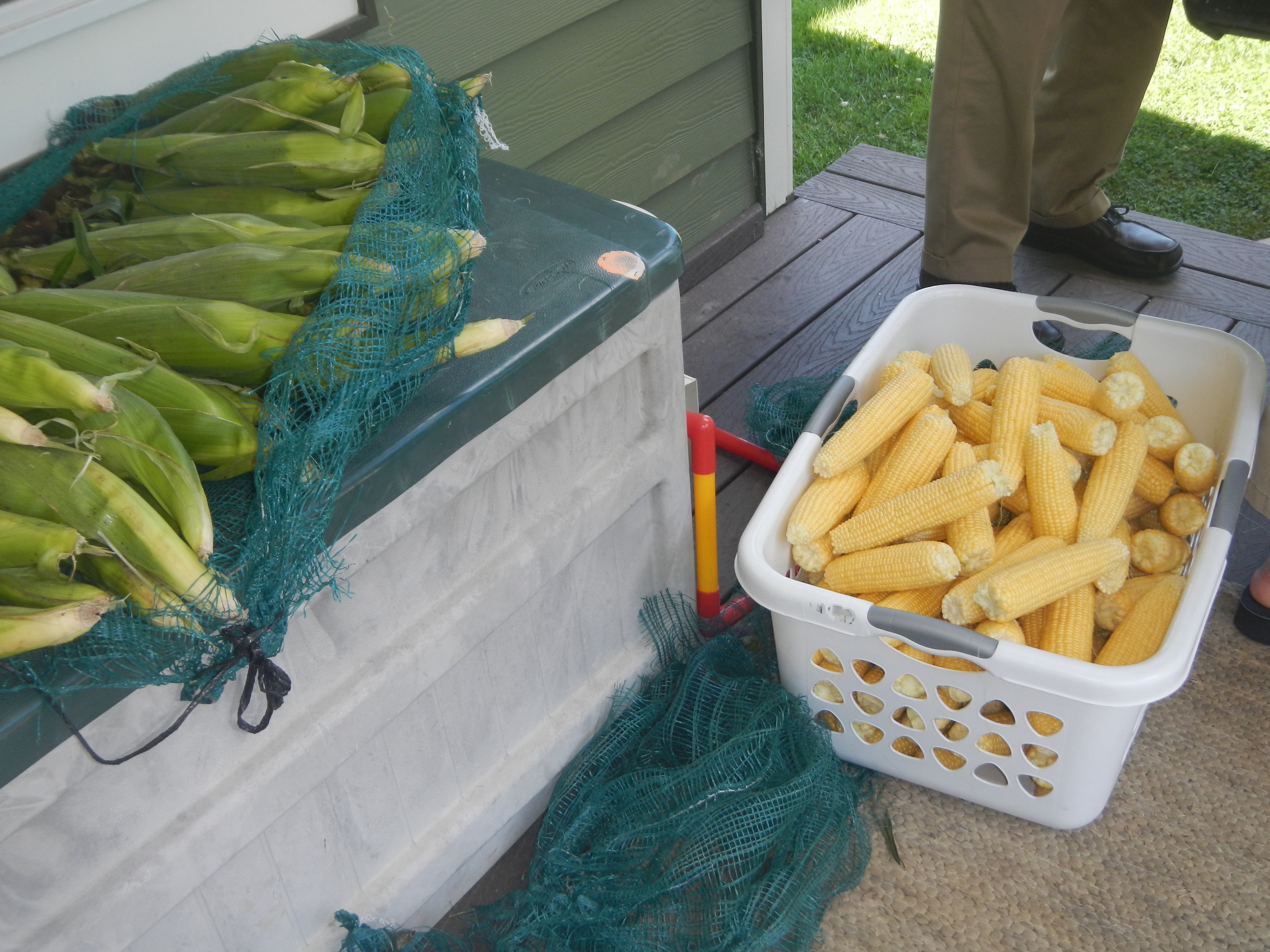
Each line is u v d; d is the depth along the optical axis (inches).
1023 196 84.4
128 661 33.6
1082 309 69.6
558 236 51.1
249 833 43.8
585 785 59.4
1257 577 64.8
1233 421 61.0
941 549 53.6
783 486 59.7
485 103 77.9
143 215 46.9
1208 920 53.2
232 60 47.8
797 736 58.5
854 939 53.9
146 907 41.1
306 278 38.2
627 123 90.3
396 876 52.7
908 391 61.4
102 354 36.5
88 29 51.9
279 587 35.2
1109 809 58.5
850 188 114.0
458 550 48.4
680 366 55.9
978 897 55.2
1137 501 64.4
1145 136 122.7
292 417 37.7
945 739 55.5
